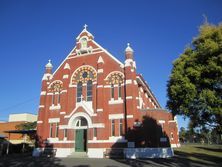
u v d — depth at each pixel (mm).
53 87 41625
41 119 40156
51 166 23438
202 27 25734
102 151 34094
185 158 30812
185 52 26453
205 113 24469
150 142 33312
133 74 35844
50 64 43219
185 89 24141
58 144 37281
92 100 37250
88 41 40969
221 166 22516
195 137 118188
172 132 56938
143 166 23031
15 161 28578
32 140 57875
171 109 26469
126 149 33000
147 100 47750
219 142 103438
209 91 23078
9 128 74375
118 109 35281
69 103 38625
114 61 37688
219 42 23922
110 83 37031
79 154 35250
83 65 39906
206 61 24344
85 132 36969
